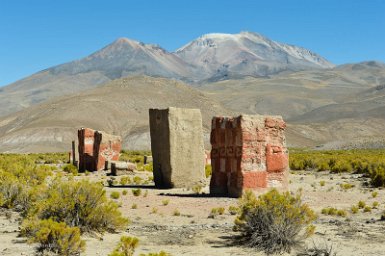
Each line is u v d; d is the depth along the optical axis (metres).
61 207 15.09
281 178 23.62
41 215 15.07
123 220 15.81
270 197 14.75
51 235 12.79
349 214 19.39
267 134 23.33
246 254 13.02
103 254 12.62
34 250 12.77
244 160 22.70
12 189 19.16
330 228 16.50
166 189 27.19
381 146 128.25
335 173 40.81
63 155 84.94
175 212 18.91
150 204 21.39
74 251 12.61
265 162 23.19
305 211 14.95
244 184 22.62
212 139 24.73
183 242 14.31
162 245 13.91
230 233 15.55
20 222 16.27
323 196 24.48
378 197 24.62
